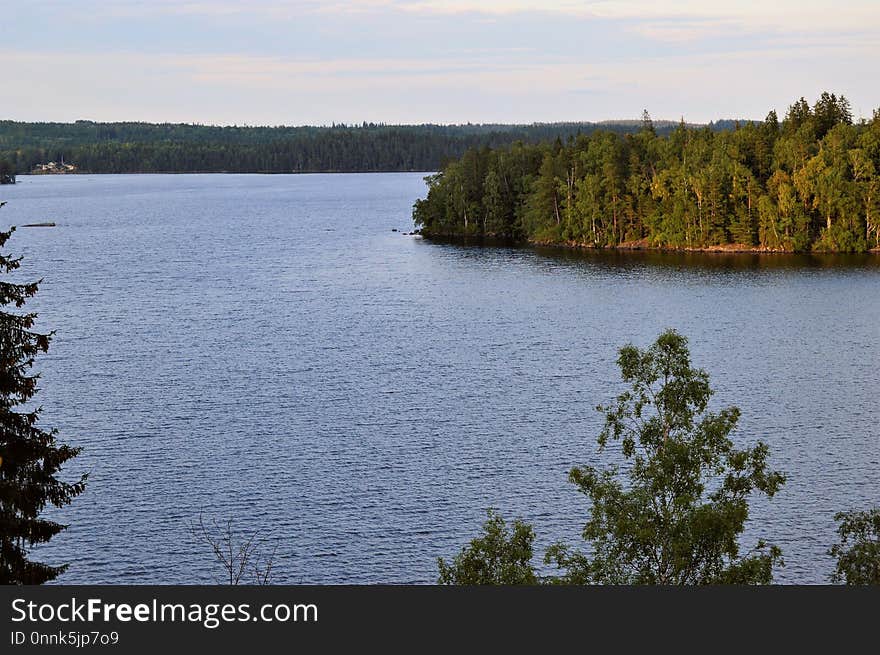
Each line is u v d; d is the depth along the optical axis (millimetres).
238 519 55562
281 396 80250
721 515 31344
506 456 65562
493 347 99500
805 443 68375
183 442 68250
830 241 167375
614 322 113062
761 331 107250
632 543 33250
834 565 50000
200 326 110438
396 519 55594
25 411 75562
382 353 96500
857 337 103562
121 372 88312
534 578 33656
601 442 37094
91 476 61594
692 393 35188
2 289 31109
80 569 49875
